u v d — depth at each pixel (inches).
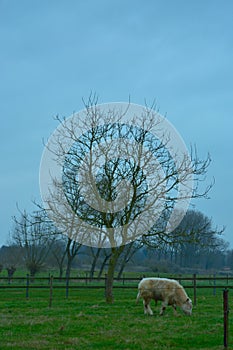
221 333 567.8
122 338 534.0
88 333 565.9
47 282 1754.4
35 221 1036.5
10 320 671.1
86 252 1952.5
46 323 638.5
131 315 735.7
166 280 752.3
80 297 1143.0
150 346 497.0
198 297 1152.2
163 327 611.5
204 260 2596.0
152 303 940.0
